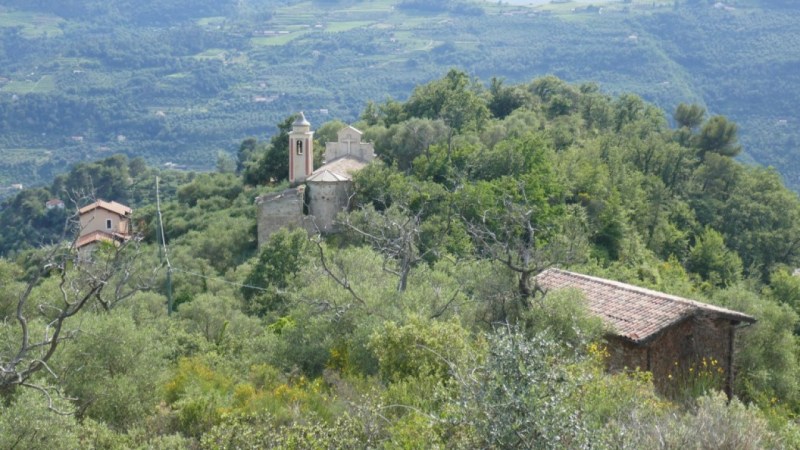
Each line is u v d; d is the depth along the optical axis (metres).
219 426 19.42
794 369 31.59
